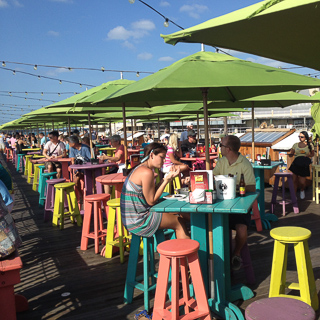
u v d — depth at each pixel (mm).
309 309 2004
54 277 4219
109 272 4270
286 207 7266
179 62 3260
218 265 3143
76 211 6473
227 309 3029
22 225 6836
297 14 1691
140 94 3795
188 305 2865
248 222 3607
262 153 9586
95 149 8734
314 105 9133
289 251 4711
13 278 2752
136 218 3336
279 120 48688
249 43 2150
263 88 3230
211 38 2111
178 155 8516
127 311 3350
